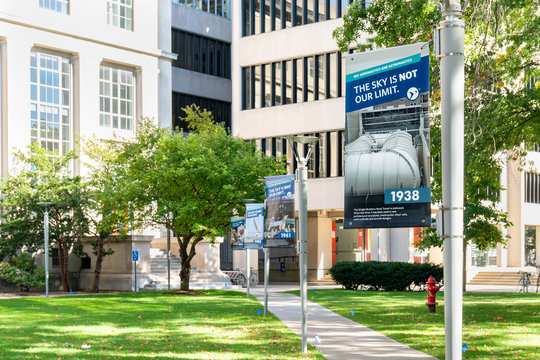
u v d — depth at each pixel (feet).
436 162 80.89
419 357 40.34
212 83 177.47
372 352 42.63
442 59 27.32
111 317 67.15
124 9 146.51
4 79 126.31
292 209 51.65
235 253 167.43
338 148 151.02
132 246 123.65
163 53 153.17
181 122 169.27
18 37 127.85
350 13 76.18
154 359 40.11
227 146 108.58
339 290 116.37
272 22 164.04
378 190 33.19
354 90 33.47
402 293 105.60
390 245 150.10
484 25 61.93
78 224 116.57
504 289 127.75
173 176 98.58
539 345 43.55
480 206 103.71
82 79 136.98
